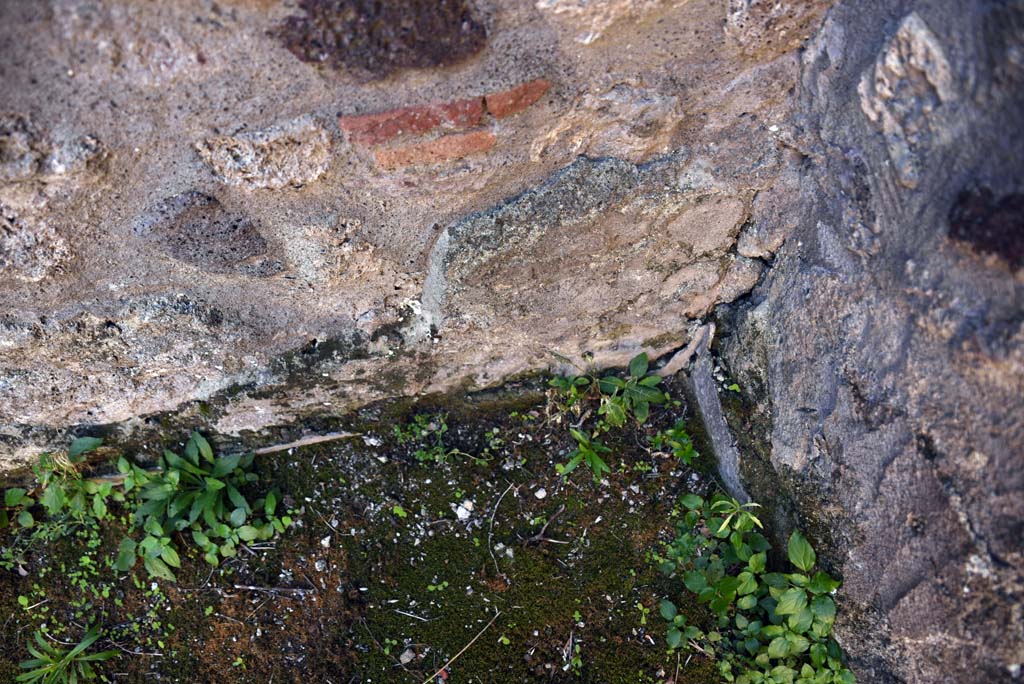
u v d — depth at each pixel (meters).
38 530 1.15
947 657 0.86
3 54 0.63
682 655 1.10
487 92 0.76
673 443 1.17
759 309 1.01
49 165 0.71
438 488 1.17
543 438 1.19
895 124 0.73
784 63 0.82
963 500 0.77
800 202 0.90
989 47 0.62
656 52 0.78
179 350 0.97
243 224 0.82
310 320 0.98
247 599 1.14
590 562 1.14
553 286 0.98
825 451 0.95
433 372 1.11
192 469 1.13
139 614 1.14
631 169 0.88
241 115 0.73
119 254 0.83
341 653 1.12
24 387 0.98
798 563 1.00
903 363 0.80
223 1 0.64
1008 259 0.65
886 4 0.71
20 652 1.13
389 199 0.84
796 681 1.04
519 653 1.12
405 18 0.69
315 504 1.17
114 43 0.65
